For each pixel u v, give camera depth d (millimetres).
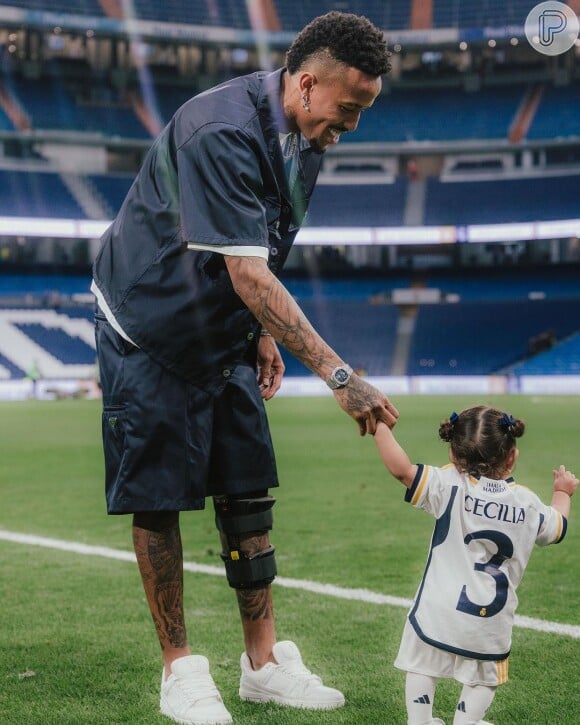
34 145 43875
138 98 45438
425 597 2824
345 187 46219
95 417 23078
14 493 9844
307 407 27391
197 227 2908
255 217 2924
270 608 3451
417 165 47562
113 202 43406
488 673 2764
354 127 3045
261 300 2906
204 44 44469
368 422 2922
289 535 7129
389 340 42062
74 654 3988
